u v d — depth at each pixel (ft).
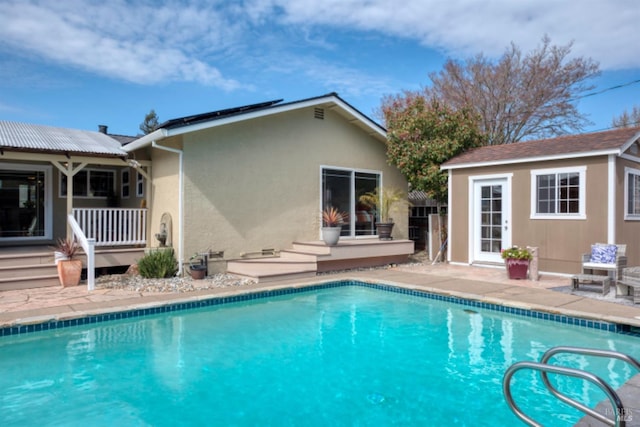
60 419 12.20
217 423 12.10
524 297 23.75
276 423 12.12
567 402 8.79
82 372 15.56
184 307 23.58
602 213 28.60
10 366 15.97
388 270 35.60
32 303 22.21
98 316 20.75
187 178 30.68
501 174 34.40
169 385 14.57
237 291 26.02
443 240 41.65
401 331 20.47
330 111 39.68
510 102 69.46
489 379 15.01
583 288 26.14
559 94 65.36
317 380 15.03
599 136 31.37
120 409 12.87
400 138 42.06
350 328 20.99
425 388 14.37
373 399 13.61
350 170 41.34
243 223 33.63
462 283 28.50
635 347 17.51
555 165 31.07
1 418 12.20
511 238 33.73
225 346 18.44
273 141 35.50
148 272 29.48
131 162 33.68
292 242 36.76
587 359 16.47
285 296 27.84
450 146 41.50
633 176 31.83
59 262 26.99
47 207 39.04
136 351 17.71
